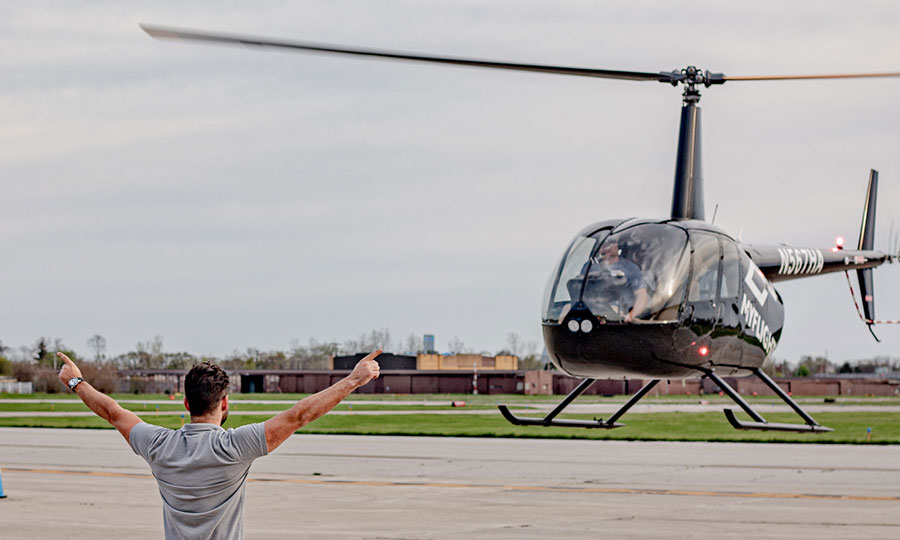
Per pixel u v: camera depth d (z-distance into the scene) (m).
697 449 20.14
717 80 13.40
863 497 12.50
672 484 14.02
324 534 9.45
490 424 29.98
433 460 17.64
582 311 12.98
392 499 12.25
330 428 27.89
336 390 3.68
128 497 12.35
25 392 84.62
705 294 13.20
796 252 16.61
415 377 76.69
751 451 19.62
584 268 13.17
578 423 15.14
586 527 9.95
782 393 14.73
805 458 17.98
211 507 3.62
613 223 13.61
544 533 9.56
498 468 16.27
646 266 12.86
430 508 11.39
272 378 80.12
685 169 13.77
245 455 3.61
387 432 25.50
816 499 12.29
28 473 15.42
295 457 18.22
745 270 14.00
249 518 10.53
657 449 20.08
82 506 11.50
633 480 14.54
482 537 9.31
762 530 9.77
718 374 14.45
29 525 10.04
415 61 10.22
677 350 13.04
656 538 9.28
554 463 17.09
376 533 9.53
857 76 12.16
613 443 21.84
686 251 13.06
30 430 26.72
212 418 3.76
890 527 9.98
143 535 9.41
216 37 7.86
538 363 113.19
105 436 24.05
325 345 114.06
